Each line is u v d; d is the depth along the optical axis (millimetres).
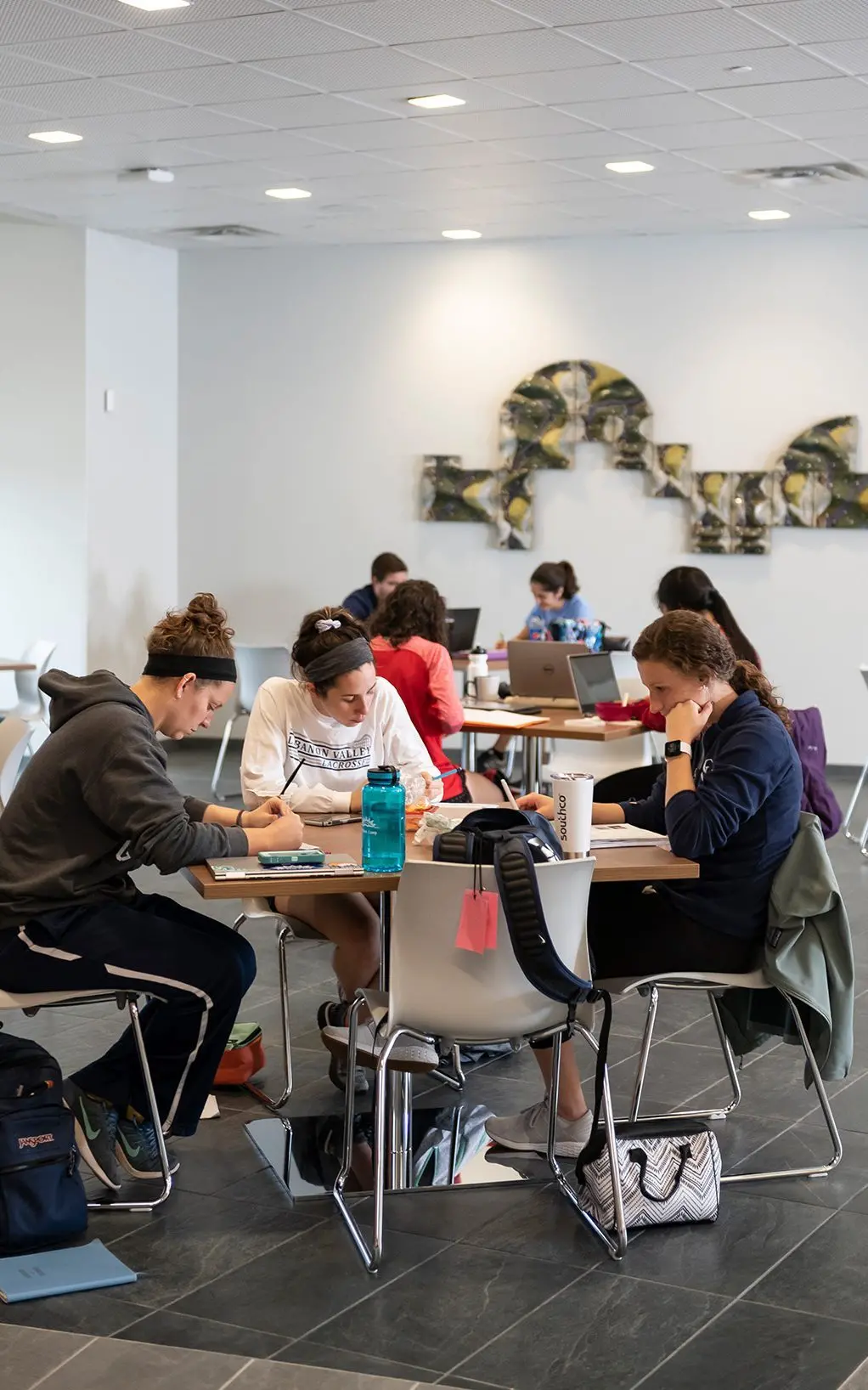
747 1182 3537
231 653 3506
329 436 10383
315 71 6082
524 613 10102
